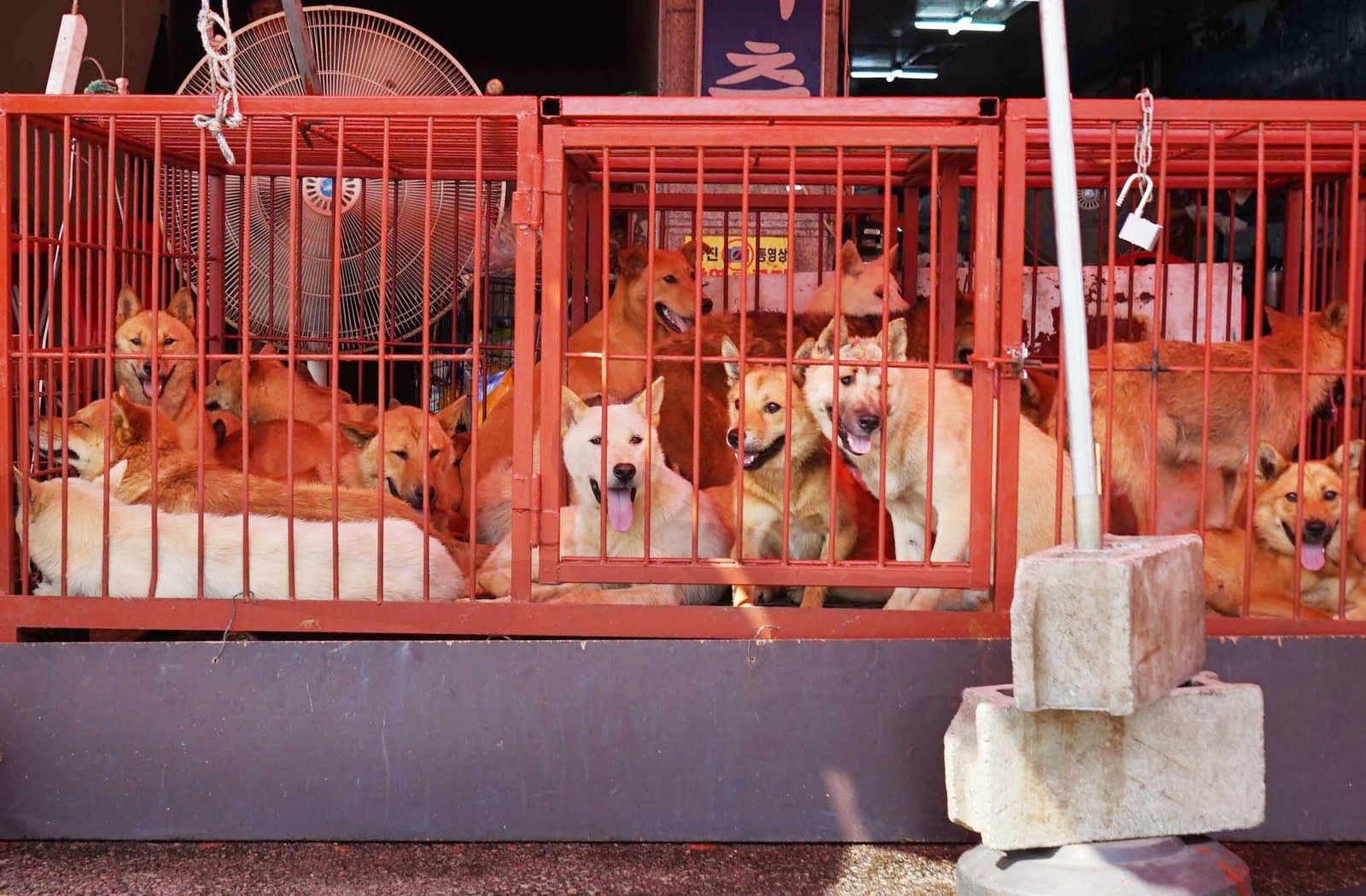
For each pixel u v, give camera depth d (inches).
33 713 122.1
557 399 123.3
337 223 124.4
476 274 133.7
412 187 205.8
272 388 184.9
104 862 118.3
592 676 121.5
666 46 274.4
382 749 121.9
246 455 125.7
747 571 123.0
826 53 269.3
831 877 115.7
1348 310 123.4
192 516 136.6
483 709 121.6
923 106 119.6
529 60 410.6
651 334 123.6
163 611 124.4
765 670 121.6
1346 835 121.4
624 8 398.0
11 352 126.8
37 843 122.6
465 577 147.5
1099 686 85.9
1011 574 122.9
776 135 121.3
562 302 123.6
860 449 139.7
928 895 111.5
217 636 157.4
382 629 124.0
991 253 121.8
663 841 122.0
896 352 139.8
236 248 203.3
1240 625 123.9
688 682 121.5
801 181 185.0
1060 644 86.9
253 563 133.3
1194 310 183.8
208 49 121.0
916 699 121.6
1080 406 91.7
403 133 140.9
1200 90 437.7
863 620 123.8
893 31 501.7
